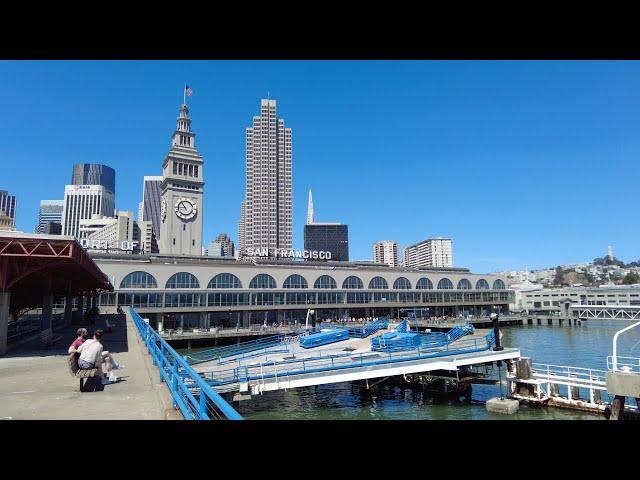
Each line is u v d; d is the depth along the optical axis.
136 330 38.44
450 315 132.38
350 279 111.81
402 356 38.62
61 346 27.14
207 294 91.31
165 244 148.38
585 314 133.50
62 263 25.75
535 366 59.53
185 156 155.88
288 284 101.88
